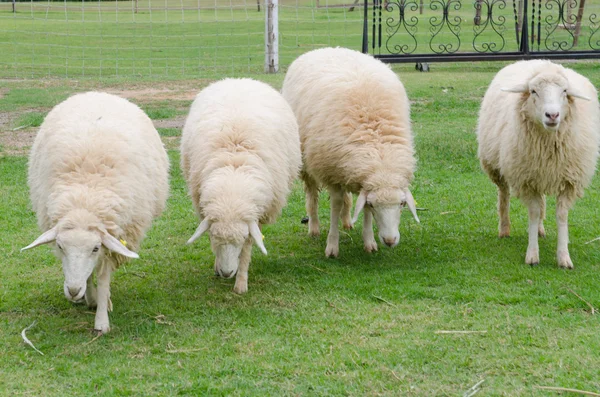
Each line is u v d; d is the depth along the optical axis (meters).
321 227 8.29
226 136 6.21
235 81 7.14
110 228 5.29
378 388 4.70
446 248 7.49
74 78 17.45
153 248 7.61
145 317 5.93
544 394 4.59
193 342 5.44
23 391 4.71
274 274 6.88
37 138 6.25
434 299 6.23
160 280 6.77
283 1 39.41
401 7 17.75
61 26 28.89
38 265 7.08
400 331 5.57
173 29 27.89
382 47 21.86
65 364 5.09
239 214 5.75
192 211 8.75
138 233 5.78
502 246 7.49
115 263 5.72
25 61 20.27
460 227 8.11
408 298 6.24
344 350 5.24
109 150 5.57
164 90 15.85
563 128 6.39
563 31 24.17
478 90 15.30
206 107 6.68
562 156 6.52
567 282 6.42
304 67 7.70
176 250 7.55
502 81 7.41
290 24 28.34
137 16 33.56
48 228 5.79
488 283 6.48
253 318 5.86
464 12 31.95
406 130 7.00
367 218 7.36
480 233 7.93
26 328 5.67
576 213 8.35
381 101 6.98
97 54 21.66
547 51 17.19
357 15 31.58
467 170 10.21
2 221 8.23
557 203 6.86
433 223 8.27
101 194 5.32
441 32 25.20
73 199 5.24
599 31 24.02
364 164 6.65
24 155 10.77
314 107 7.18
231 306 6.13
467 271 6.79
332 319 5.81
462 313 5.88
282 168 6.43
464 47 21.55
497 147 7.22
